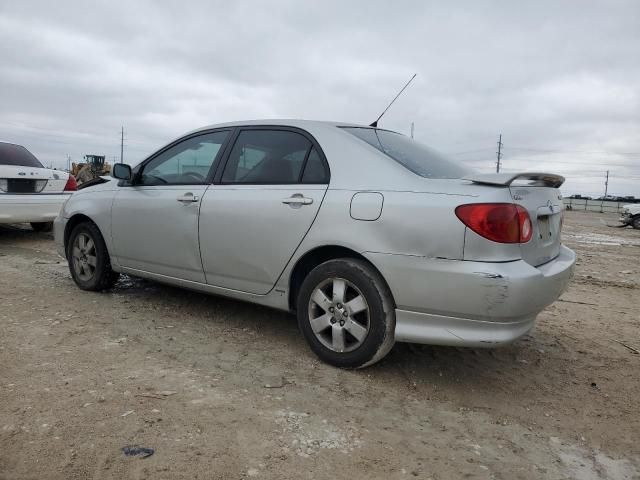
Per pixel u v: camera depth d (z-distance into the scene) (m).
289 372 3.42
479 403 3.17
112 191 4.91
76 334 3.94
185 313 4.63
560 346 4.32
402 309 3.17
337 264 3.38
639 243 14.73
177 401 2.91
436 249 3.00
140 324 4.26
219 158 4.17
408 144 3.97
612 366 3.92
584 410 3.16
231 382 3.22
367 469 2.38
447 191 3.06
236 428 2.66
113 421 2.65
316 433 2.67
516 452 2.63
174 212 4.26
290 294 3.73
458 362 3.79
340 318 3.43
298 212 3.53
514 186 3.11
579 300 6.20
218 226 3.95
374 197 3.25
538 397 3.31
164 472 2.26
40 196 8.17
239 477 2.26
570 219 30.30
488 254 2.91
